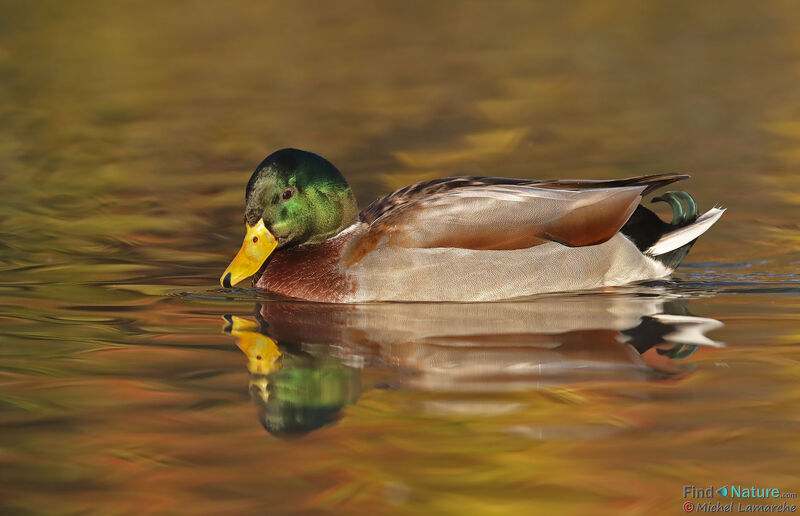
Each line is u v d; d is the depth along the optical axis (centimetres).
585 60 2736
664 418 811
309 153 1266
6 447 780
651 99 2327
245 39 3122
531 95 2406
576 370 920
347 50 2972
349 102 2394
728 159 1853
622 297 1185
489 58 2805
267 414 835
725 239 1471
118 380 914
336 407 845
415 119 2222
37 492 713
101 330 1073
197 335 1053
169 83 2645
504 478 724
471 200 1209
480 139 2050
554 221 1209
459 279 1177
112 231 1561
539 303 1160
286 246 1262
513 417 817
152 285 1281
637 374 906
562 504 691
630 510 680
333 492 711
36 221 1619
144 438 794
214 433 802
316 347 1004
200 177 1872
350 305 1174
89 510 690
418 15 3428
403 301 1184
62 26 3284
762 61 2609
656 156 1886
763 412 819
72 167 1959
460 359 955
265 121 2250
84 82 2677
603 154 1908
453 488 712
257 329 1074
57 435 800
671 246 1277
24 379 916
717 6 3288
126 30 3238
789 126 2048
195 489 716
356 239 1234
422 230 1194
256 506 693
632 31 3041
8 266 1370
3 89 2617
